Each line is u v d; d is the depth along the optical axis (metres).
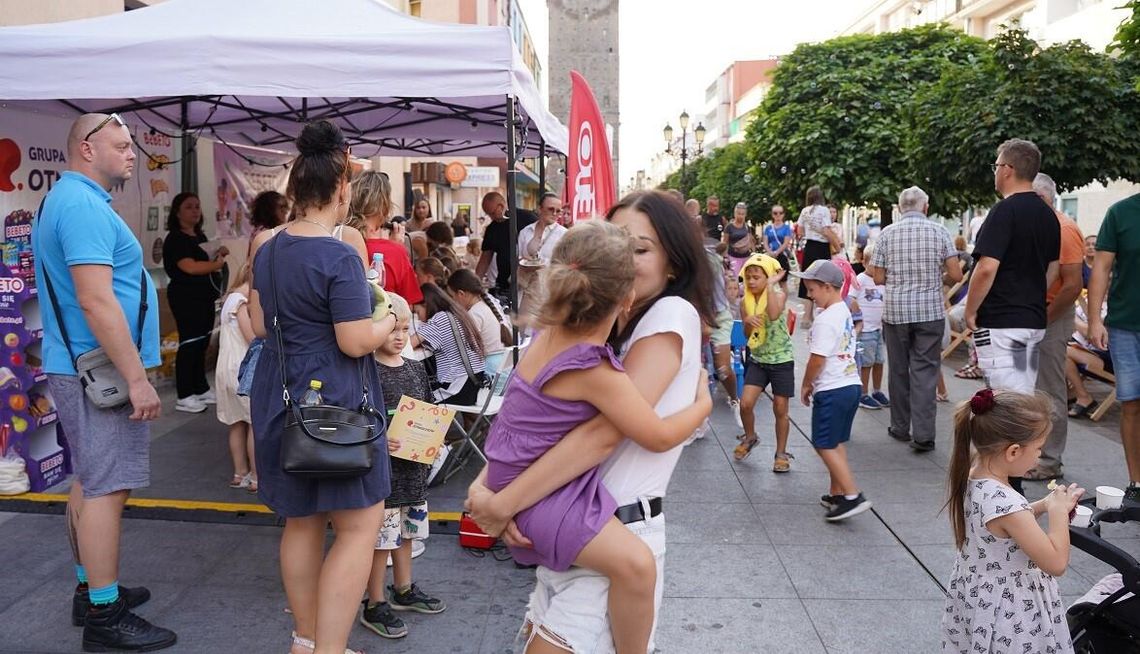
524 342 5.70
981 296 5.21
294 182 2.91
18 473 5.17
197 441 6.57
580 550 1.92
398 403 3.62
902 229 6.52
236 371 5.25
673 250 2.13
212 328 7.77
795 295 19.31
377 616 3.60
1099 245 5.16
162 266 8.59
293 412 2.76
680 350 2.02
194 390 7.58
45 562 4.23
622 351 2.12
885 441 6.95
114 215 3.34
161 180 8.53
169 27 4.76
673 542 4.78
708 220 14.10
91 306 3.18
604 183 5.45
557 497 1.96
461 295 6.01
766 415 7.98
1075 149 10.60
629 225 2.13
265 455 2.89
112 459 3.37
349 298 2.80
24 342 5.18
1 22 6.35
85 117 3.30
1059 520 2.75
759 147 23.25
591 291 1.84
